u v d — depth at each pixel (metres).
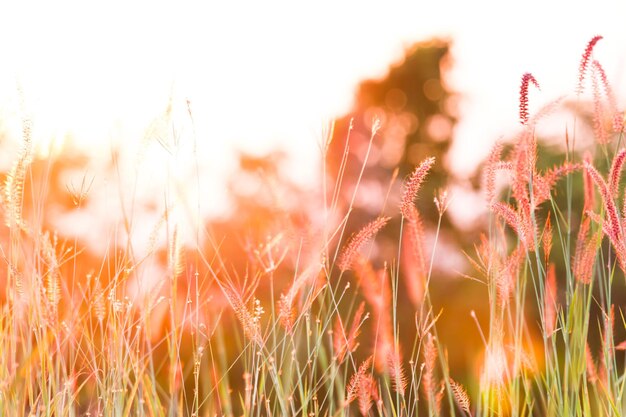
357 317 2.27
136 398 2.19
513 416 2.21
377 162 18.73
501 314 2.27
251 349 2.33
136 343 2.24
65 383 2.13
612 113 2.25
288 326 2.27
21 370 2.03
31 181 2.18
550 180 2.26
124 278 2.20
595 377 2.31
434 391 2.22
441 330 11.31
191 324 2.25
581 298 2.29
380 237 15.48
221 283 2.21
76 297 2.25
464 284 12.05
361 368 2.24
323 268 2.32
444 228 12.95
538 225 2.28
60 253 2.23
